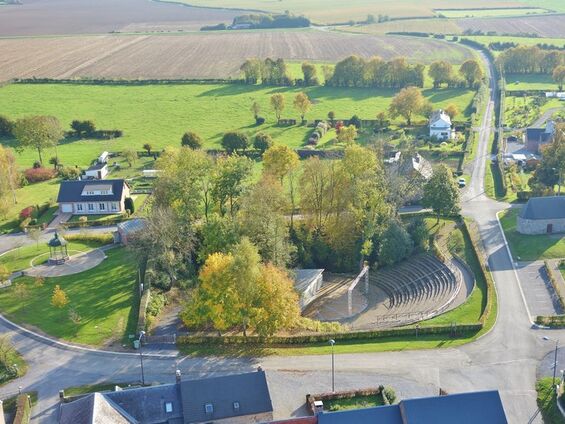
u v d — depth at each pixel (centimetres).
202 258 16900
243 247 14188
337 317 15950
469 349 13600
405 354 13488
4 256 18250
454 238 18800
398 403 10638
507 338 13950
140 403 11162
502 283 16375
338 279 18025
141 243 17038
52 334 14338
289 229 18950
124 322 14712
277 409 11825
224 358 13438
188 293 16325
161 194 18288
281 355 13538
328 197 18812
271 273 14250
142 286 15925
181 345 13925
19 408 11719
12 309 15412
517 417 11506
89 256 18138
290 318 14125
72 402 11044
